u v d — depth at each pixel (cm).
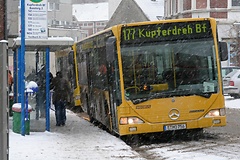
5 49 722
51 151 1582
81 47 2811
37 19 1947
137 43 1817
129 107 1792
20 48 2069
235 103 3600
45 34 1959
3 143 714
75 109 3497
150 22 1823
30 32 1948
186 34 1833
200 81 1823
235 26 5428
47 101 2117
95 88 2333
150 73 1808
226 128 2306
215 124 1822
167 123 1797
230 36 5453
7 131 720
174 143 1875
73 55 3128
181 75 1816
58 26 8306
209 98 1819
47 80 2106
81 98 2925
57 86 2392
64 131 2166
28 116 1961
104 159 1440
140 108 1792
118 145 1730
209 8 5694
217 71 1839
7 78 725
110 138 1903
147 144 1894
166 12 6925
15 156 1474
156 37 1823
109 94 1964
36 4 1939
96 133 2077
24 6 1925
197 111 1812
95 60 2288
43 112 2300
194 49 1833
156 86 1805
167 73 1812
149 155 1599
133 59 1811
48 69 2108
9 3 3650
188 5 5928
